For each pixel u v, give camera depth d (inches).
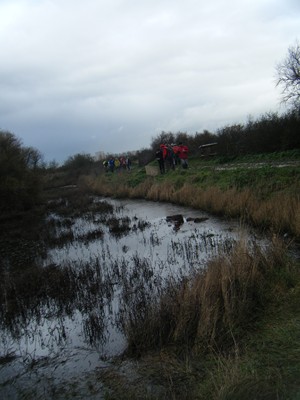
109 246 437.7
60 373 182.2
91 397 159.8
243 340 184.2
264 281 238.7
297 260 287.3
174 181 783.7
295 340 171.8
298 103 804.0
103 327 224.1
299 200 401.7
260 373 151.1
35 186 959.0
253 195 503.2
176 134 1519.4
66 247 460.8
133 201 840.3
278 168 568.1
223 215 526.6
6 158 840.3
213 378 153.0
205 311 196.1
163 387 159.2
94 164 2087.8
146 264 338.0
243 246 280.8
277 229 382.9
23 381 179.5
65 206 909.8
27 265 400.2
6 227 697.6
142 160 1528.1
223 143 989.2
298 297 216.5
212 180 669.9
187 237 433.7
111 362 186.4
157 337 197.2
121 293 273.7
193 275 274.2
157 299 246.2
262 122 887.7
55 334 225.0
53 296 283.9
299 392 133.9
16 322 246.7
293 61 808.9
